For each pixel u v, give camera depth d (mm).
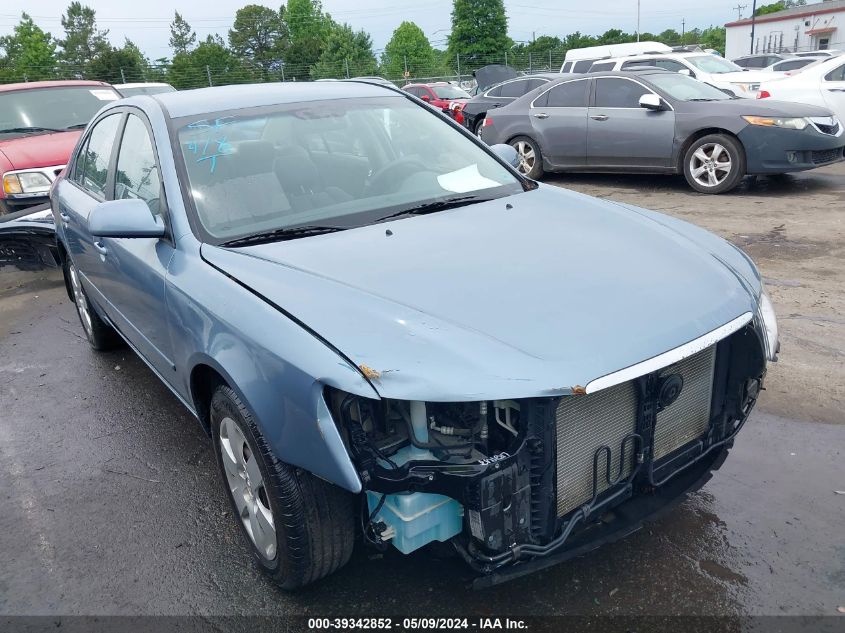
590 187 10531
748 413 2789
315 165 3416
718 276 2719
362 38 63688
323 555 2457
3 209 8195
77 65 78812
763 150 8859
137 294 3443
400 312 2338
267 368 2344
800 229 7312
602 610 2562
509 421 2230
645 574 2727
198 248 2961
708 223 7797
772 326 2904
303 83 4109
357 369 2154
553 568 2779
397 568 2797
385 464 2186
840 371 4211
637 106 9836
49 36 76312
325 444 2182
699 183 9422
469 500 2160
